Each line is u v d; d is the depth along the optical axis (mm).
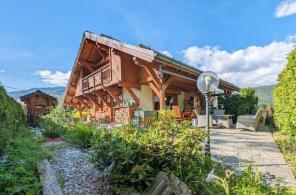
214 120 12219
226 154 5656
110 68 12945
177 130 4285
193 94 16969
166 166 3742
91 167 4910
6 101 7098
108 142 4016
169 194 2816
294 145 6195
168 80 10953
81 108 24094
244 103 15953
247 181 3455
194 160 4043
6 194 3129
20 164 4047
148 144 3818
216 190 3258
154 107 14164
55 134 10109
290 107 6094
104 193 3613
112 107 15891
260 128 11266
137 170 3375
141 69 12492
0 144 5625
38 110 20234
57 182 3750
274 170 4379
